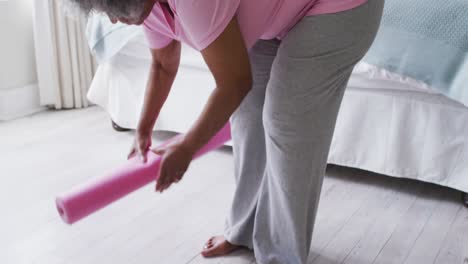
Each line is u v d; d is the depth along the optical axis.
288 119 1.19
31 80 2.94
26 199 1.92
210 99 1.02
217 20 0.93
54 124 2.75
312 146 1.24
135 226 1.74
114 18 0.97
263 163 1.46
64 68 2.91
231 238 1.55
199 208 1.85
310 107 1.18
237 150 1.49
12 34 2.78
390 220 1.77
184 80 2.29
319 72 1.13
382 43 1.72
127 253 1.59
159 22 1.11
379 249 1.60
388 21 1.72
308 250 1.44
